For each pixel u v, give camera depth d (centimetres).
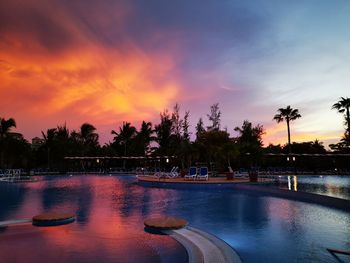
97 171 4056
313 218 844
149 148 5181
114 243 610
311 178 2662
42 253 550
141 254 542
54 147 4466
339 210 972
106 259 521
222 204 1140
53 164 4444
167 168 3941
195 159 2764
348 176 2919
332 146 4288
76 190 1730
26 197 1395
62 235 666
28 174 3434
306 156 3575
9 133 4184
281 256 511
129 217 883
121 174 3884
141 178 2412
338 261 482
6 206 1108
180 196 1424
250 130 3734
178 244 592
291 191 1291
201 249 545
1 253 550
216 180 2078
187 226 725
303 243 589
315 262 478
